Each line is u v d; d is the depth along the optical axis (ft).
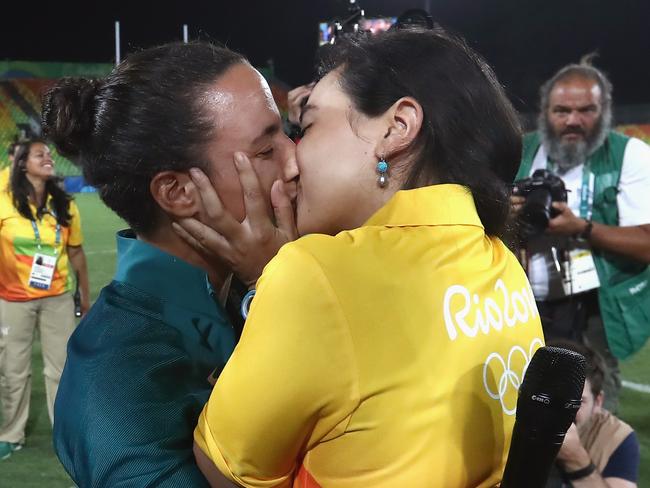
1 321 12.19
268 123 3.30
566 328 9.23
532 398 2.38
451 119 2.87
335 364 2.41
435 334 2.55
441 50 2.94
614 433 7.41
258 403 2.46
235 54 3.37
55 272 12.42
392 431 2.44
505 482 2.51
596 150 9.37
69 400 3.04
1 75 60.70
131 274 3.26
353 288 2.46
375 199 2.91
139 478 2.81
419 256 2.63
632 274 9.12
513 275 3.07
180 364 3.05
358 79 2.88
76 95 3.31
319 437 2.51
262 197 3.30
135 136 3.19
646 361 17.88
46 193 12.36
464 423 2.57
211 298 3.31
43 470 11.60
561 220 8.75
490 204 3.00
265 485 2.58
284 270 2.50
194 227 3.31
